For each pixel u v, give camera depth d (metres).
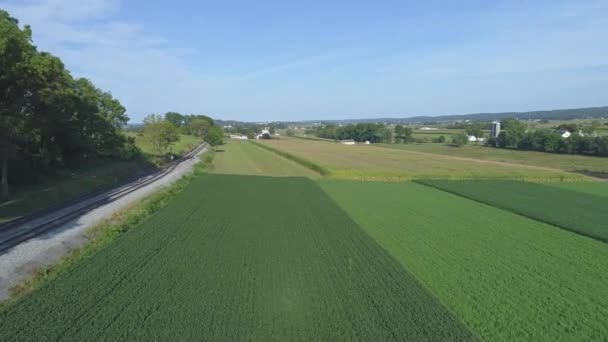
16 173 46.53
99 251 24.31
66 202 40.34
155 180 59.75
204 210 37.22
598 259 26.02
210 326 15.44
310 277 20.92
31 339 14.27
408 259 25.12
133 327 15.20
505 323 17.11
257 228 30.81
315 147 147.62
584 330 16.73
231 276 20.64
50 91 42.72
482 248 27.97
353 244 27.20
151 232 28.95
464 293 20.12
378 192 52.34
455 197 49.44
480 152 128.38
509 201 46.25
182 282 19.67
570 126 164.12
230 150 135.50
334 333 15.33
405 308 17.67
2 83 38.47
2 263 22.03
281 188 53.16
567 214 39.31
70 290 18.44
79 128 62.44
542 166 91.56
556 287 21.19
